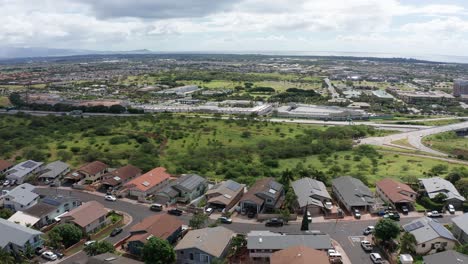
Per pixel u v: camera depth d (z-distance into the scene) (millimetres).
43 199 112750
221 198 114688
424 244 87812
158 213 112500
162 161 162125
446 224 103625
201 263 83438
